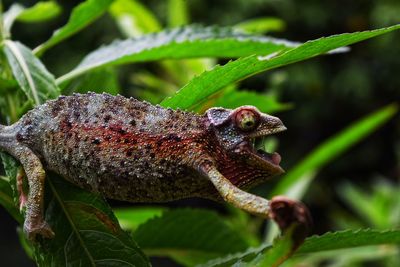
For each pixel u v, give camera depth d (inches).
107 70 23.9
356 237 21.4
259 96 24.7
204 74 20.0
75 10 23.1
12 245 91.4
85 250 20.4
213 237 24.8
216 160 19.2
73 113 19.8
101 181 19.5
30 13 26.1
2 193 22.0
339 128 97.5
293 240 17.6
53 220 20.3
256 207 18.0
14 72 21.9
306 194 94.2
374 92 96.0
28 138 20.1
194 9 89.0
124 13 33.6
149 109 19.5
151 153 19.2
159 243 24.6
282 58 20.1
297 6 93.2
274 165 19.2
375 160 97.1
